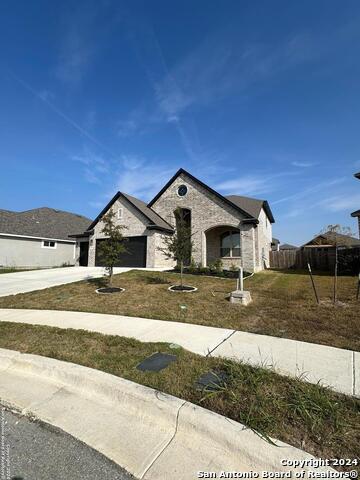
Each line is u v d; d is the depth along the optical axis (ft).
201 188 63.36
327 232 36.65
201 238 61.82
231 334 17.70
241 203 68.23
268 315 22.09
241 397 10.00
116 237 35.88
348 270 54.85
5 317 22.75
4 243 73.15
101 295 30.94
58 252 86.79
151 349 14.93
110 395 10.91
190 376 11.78
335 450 7.50
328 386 10.86
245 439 7.89
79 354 14.32
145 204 72.08
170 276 45.09
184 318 21.65
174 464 7.44
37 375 12.98
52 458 7.71
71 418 9.63
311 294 30.78
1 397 11.07
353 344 15.56
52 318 22.11
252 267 56.54
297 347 15.25
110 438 8.55
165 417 9.37
